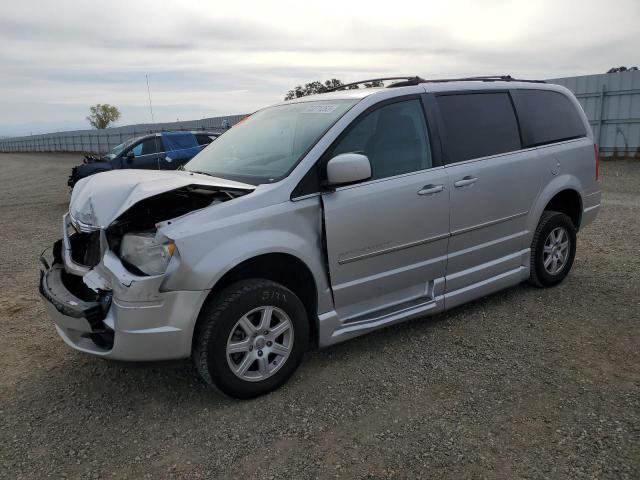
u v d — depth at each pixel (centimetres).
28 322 473
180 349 304
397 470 261
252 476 262
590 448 271
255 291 318
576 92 1792
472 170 416
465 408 312
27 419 319
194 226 303
